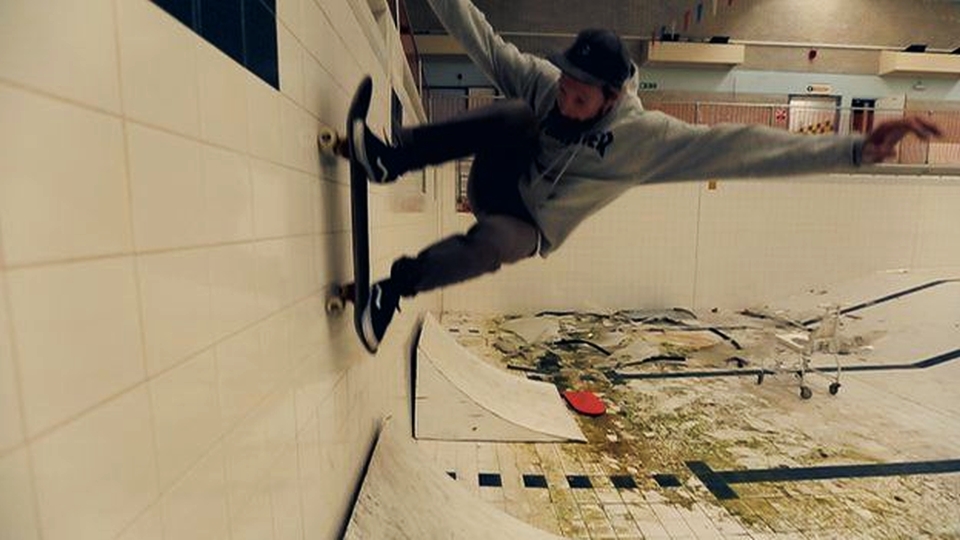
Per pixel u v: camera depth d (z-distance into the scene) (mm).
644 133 1742
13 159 418
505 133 1857
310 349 1253
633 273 6906
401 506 1814
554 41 7906
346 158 1514
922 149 6820
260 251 938
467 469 2885
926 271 6891
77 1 483
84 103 493
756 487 2734
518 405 3666
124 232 553
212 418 754
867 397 4055
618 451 3135
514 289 6941
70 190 477
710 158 1633
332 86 1447
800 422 3580
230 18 812
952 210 6895
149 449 599
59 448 465
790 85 8203
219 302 777
